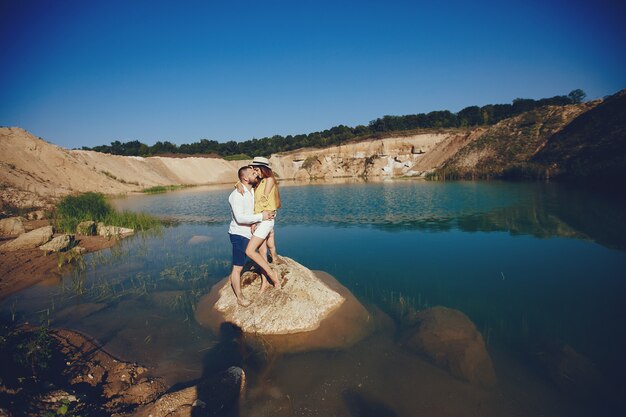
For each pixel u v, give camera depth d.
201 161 67.94
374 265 8.16
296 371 4.18
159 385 3.95
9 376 3.51
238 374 3.97
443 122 77.25
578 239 9.62
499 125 45.22
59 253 10.02
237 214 5.23
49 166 34.09
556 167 29.80
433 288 6.62
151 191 41.06
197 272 8.17
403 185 33.53
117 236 12.77
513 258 8.23
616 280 6.57
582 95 74.31
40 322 5.52
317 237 11.42
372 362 4.33
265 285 5.87
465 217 13.96
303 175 67.31
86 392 3.73
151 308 6.11
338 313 5.60
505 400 3.58
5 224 12.88
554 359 4.18
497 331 4.92
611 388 3.68
